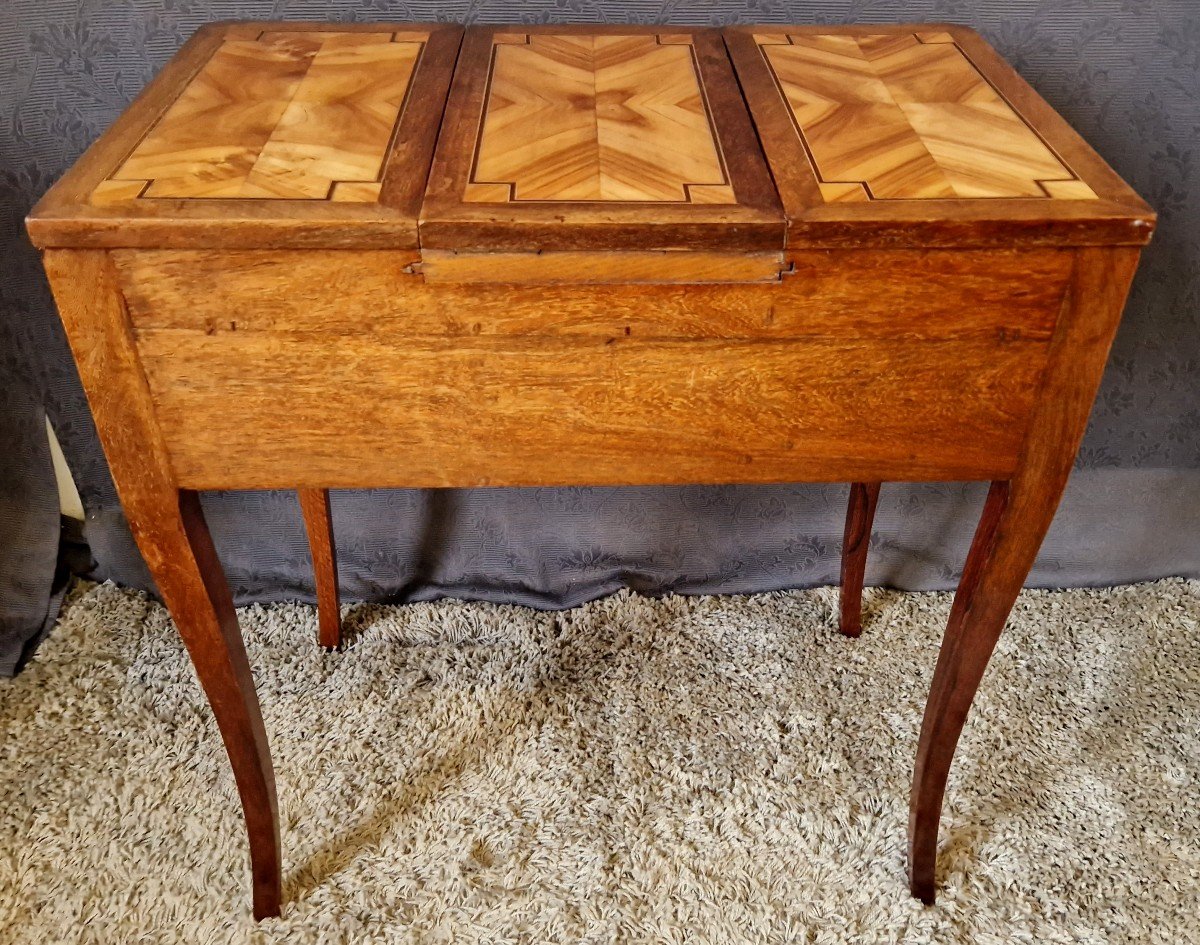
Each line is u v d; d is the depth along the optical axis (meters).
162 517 0.89
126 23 1.19
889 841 1.20
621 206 0.78
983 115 0.94
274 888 1.09
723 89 0.99
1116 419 1.51
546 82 1.00
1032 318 0.82
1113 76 1.28
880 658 1.44
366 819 1.21
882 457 0.89
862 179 0.83
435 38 1.09
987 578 0.94
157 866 1.15
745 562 1.56
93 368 0.81
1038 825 1.22
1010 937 1.10
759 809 1.23
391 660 1.42
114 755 1.28
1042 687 1.40
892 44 1.09
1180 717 1.36
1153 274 1.40
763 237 0.77
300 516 1.50
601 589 1.53
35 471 1.42
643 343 0.82
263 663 1.41
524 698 1.37
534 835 1.20
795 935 1.10
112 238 0.75
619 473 0.90
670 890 1.14
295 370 0.82
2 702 1.35
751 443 0.88
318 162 0.84
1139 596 1.55
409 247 0.77
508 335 0.81
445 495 1.48
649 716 1.34
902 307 0.81
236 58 1.03
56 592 1.49
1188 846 1.20
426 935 1.09
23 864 1.15
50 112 1.24
